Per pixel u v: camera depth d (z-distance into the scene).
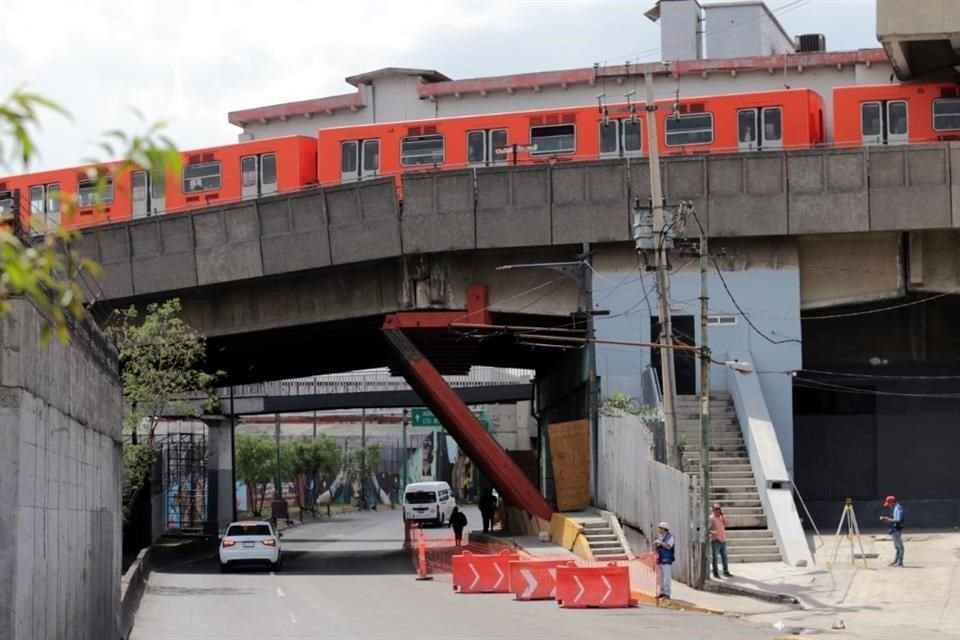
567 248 41.31
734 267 40.31
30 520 11.81
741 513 34.69
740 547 33.03
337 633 21.64
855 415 42.84
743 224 39.16
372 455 107.94
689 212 34.28
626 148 41.09
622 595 26.80
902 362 43.22
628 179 39.34
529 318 42.59
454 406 40.75
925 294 40.84
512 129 41.78
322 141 43.06
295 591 31.95
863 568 31.05
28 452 11.70
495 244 39.94
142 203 45.41
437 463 115.12
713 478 35.94
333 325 43.91
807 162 38.94
